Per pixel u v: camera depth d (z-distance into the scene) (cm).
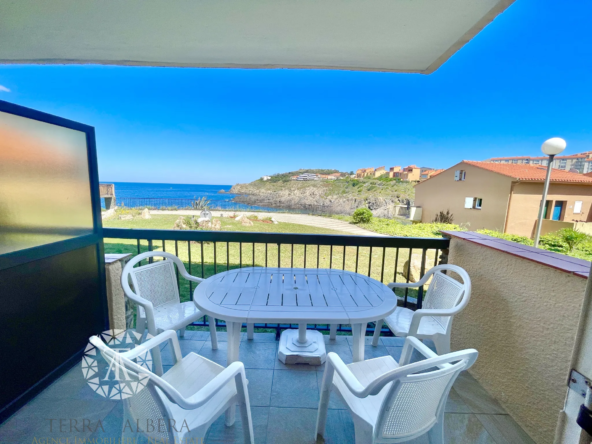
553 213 1160
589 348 45
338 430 139
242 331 241
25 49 184
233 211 1938
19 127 139
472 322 185
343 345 220
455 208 1416
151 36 166
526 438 137
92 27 155
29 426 134
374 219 1588
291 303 149
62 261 168
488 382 169
